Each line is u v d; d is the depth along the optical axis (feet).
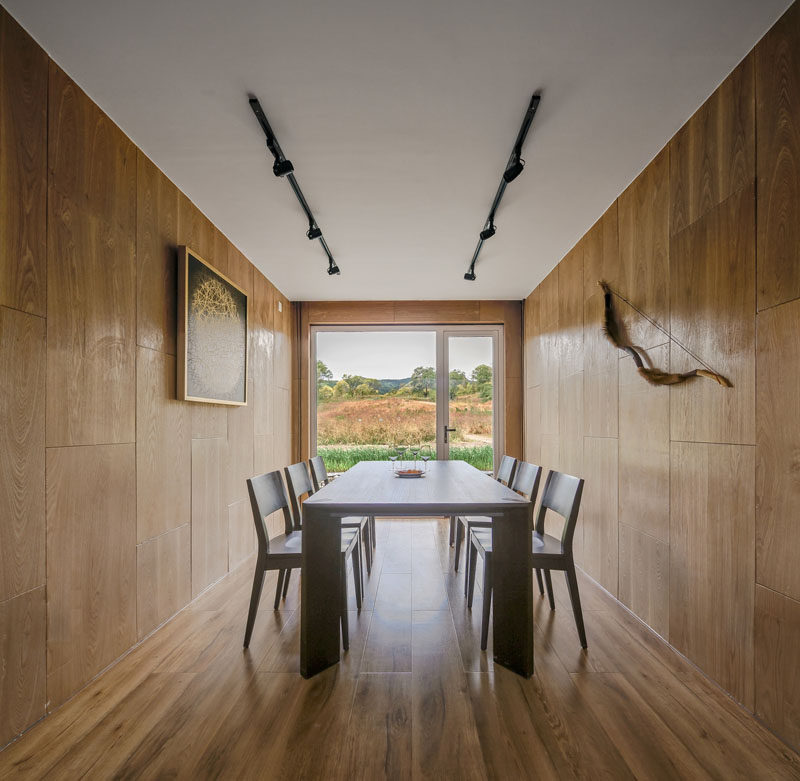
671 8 5.80
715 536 7.23
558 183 10.12
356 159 9.12
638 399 9.69
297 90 7.19
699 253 7.71
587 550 12.31
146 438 8.81
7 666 5.76
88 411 7.25
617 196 10.73
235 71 6.79
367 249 13.79
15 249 5.93
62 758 5.57
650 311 9.30
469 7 5.75
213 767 5.42
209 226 11.73
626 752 5.66
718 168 7.22
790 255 5.85
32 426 6.17
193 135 8.31
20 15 5.82
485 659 7.88
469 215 11.61
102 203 7.64
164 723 6.20
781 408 5.99
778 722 5.97
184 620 9.48
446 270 15.79
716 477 7.22
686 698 6.78
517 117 7.88
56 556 6.56
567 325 14.14
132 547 8.33
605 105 7.62
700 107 7.66
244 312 13.43
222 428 12.28
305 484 11.39
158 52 6.42
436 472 12.37
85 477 7.16
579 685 7.09
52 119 6.56
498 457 19.79
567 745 5.78
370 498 8.11
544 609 9.96
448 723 6.19
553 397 15.57
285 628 9.04
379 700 6.71
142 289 8.75
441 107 7.61
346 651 8.16
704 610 7.46
